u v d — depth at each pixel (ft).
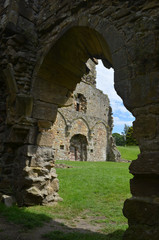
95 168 40.34
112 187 24.95
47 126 18.35
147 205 7.97
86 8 13.76
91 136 70.03
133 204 8.38
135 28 10.13
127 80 9.97
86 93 75.00
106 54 14.82
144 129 8.90
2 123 19.69
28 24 19.10
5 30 18.06
